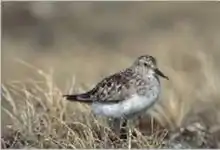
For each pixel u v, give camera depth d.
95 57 29.20
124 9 35.22
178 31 31.06
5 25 33.22
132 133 17.62
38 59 28.95
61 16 34.50
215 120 20.77
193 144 18.77
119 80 17.50
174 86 22.61
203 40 29.53
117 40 31.72
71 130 16.83
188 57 26.83
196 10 33.91
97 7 35.44
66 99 17.72
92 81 22.88
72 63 28.23
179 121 19.98
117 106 17.31
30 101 18.36
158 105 19.95
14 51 30.00
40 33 32.75
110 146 16.72
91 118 17.75
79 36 32.38
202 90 22.53
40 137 17.44
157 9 34.75
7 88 19.72
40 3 34.66
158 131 17.84
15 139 17.30
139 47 30.19
